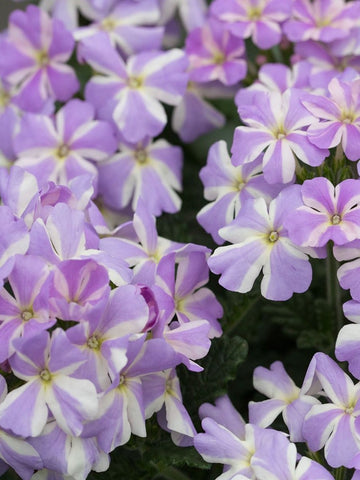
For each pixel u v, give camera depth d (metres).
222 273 0.34
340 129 0.35
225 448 0.33
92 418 0.32
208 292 0.36
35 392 0.32
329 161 0.36
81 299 0.33
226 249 0.34
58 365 0.32
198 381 0.36
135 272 0.35
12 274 0.33
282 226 0.34
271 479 0.32
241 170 0.36
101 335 0.33
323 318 0.38
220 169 0.36
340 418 0.33
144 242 0.35
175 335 0.33
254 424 0.34
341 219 0.34
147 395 0.34
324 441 0.33
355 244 0.33
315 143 0.34
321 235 0.33
